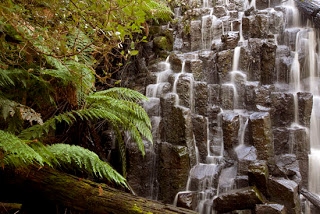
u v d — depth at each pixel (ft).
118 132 10.48
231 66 15.02
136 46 17.11
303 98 12.62
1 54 6.28
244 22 16.52
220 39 17.31
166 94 14.17
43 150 5.83
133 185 12.13
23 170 6.61
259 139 11.70
